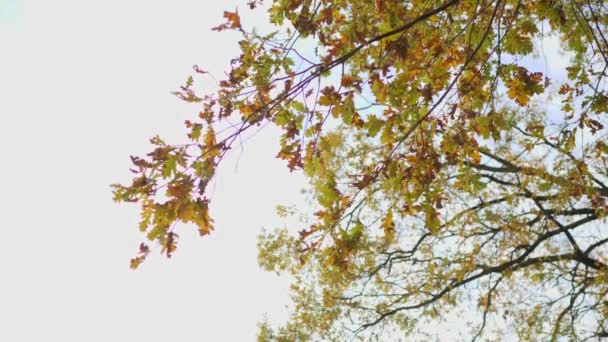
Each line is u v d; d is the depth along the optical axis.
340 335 12.80
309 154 4.57
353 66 5.16
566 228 11.69
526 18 5.10
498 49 4.78
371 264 12.30
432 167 4.84
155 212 3.71
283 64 4.40
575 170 8.34
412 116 4.64
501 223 11.49
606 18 5.90
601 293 11.14
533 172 9.16
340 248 4.65
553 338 11.45
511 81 4.89
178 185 3.71
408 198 4.76
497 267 12.20
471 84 4.89
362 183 4.72
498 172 11.54
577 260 11.70
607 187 10.09
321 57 4.28
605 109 5.50
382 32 4.43
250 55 4.36
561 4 4.93
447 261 12.36
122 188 3.68
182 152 3.73
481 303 12.45
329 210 4.62
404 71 4.62
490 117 4.84
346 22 4.49
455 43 5.06
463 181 4.97
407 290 12.72
